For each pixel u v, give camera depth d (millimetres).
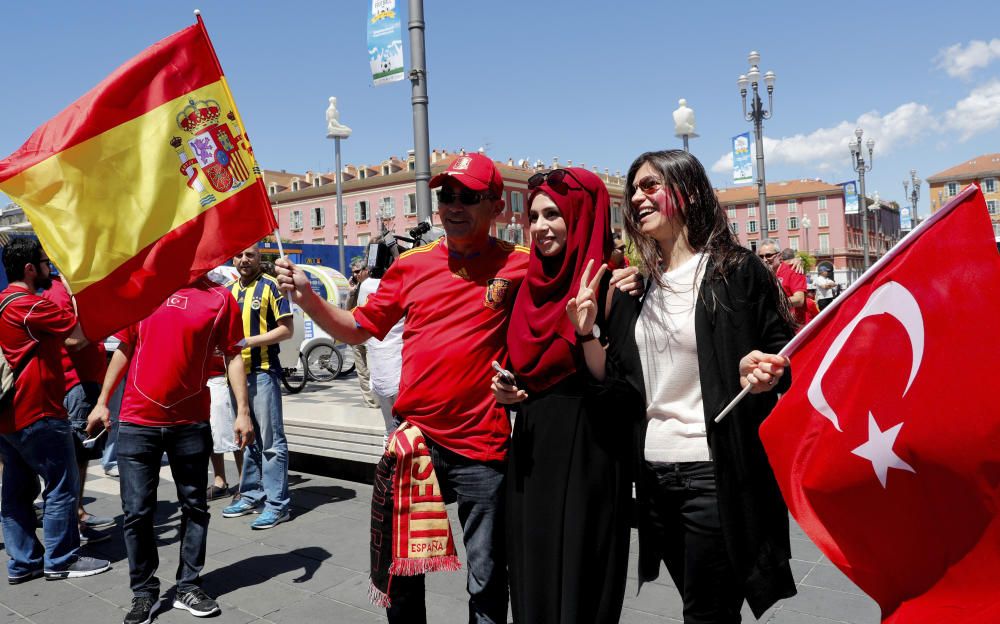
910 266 1934
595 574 2180
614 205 55344
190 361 3533
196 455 3611
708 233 2188
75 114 2941
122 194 2941
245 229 3061
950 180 88188
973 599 1829
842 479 1942
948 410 1850
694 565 2119
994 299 1854
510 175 52438
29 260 4008
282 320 4910
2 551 4680
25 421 3975
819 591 3484
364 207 63625
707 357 2064
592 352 2189
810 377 1977
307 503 5480
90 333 2881
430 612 3447
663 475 2154
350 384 12484
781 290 2139
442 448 2590
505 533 2535
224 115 3072
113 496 5953
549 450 2215
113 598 3846
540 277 2277
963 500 1845
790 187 91688
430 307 2605
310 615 3504
